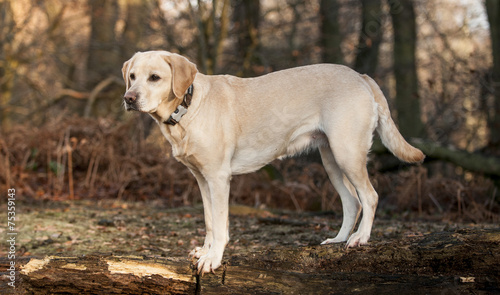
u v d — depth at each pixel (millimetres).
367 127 3590
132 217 5691
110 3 12852
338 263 3348
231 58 10953
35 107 13906
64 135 7637
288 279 3266
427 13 10859
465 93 8648
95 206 6332
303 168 7965
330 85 3645
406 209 6727
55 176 7438
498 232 3158
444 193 6648
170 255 4199
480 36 10883
